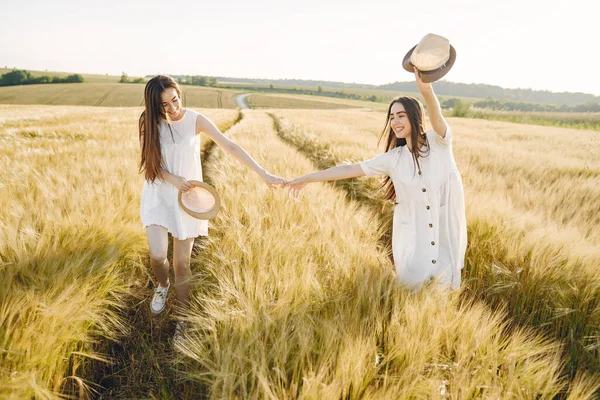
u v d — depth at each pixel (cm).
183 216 266
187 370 201
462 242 270
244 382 166
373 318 208
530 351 194
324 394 155
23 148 784
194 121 269
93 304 226
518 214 390
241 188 468
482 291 293
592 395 198
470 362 185
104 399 202
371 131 1730
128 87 10462
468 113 4675
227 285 240
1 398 160
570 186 588
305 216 372
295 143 1286
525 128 2597
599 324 244
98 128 1373
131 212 378
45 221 311
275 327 200
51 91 8944
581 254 290
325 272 267
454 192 260
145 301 288
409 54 240
